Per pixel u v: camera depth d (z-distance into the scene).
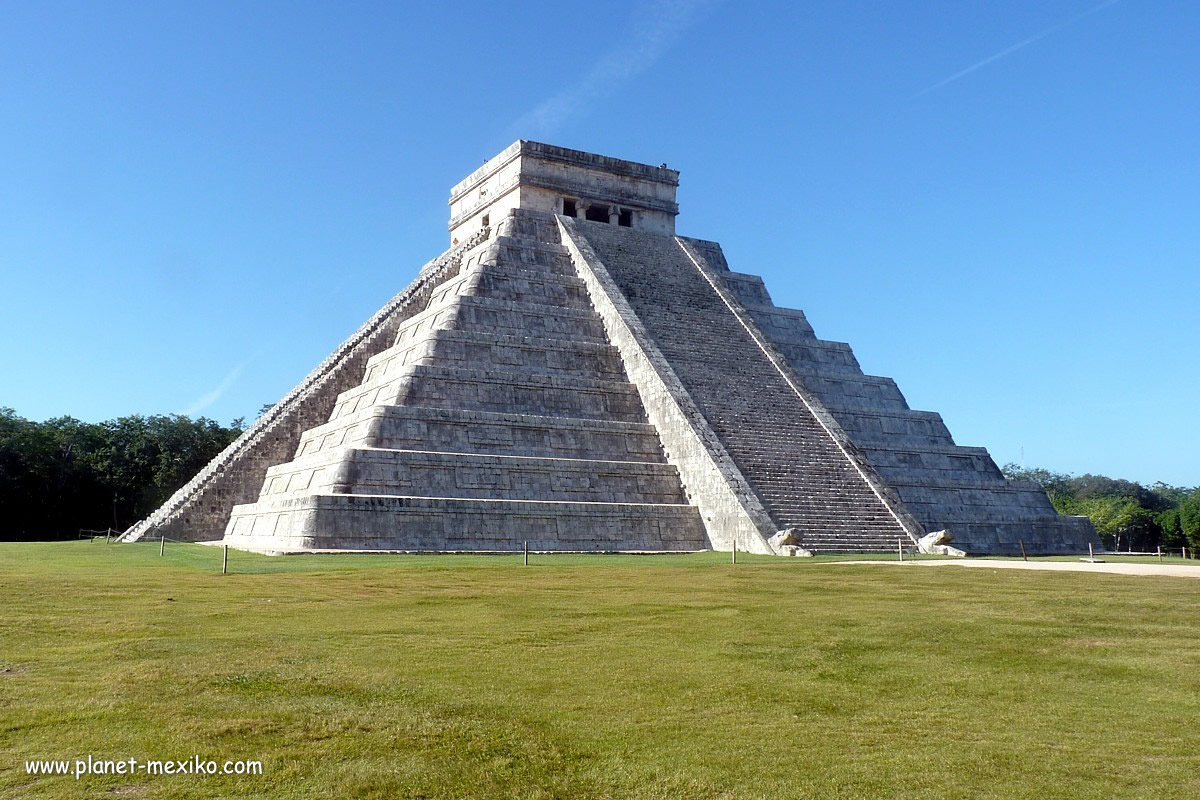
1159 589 22.72
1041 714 12.04
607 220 65.88
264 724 11.25
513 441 43.78
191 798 9.27
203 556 34.12
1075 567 29.91
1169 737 11.12
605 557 35.41
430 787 9.62
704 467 43.59
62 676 13.11
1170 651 15.48
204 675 13.23
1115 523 95.31
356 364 53.78
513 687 13.05
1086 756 10.48
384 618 18.47
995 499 53.28
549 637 16.53
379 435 41.22
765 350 54.25
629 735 11.12
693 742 10.91
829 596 21.98
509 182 62.44
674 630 17.27
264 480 49.53
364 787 9.56
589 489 43.25
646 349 49.75
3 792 9.27
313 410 52.00
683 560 33.66
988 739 11.06
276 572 27.09
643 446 46.62
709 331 54.59
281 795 9.36
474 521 39.12
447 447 42.38
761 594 22.38
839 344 60.81
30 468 73.25
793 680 13.59
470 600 21.16
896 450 53.38
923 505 50.66
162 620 17.62
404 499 38.19
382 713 11.72
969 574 27.05
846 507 43.81
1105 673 14.08
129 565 29.80
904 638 16.52
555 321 51.44
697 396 47.84
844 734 11.23
